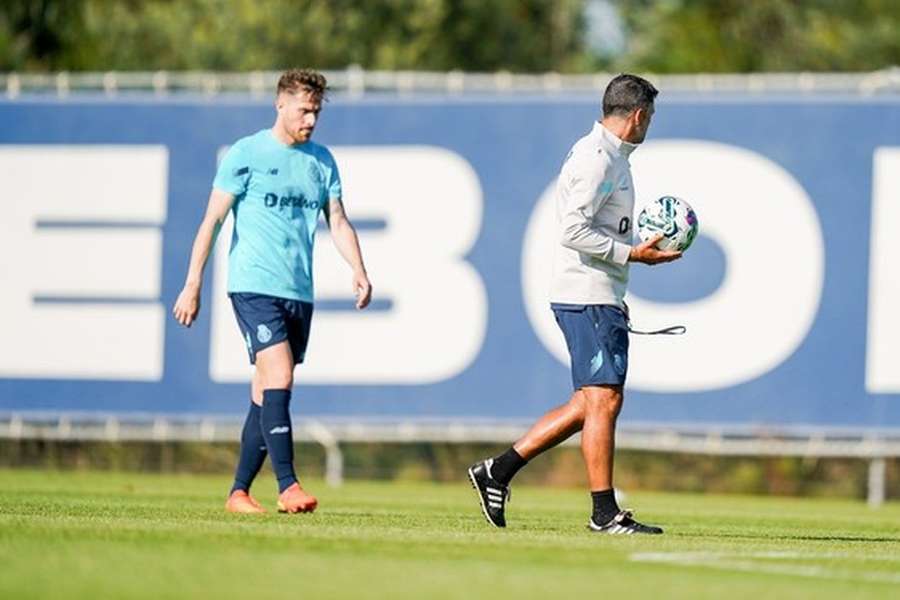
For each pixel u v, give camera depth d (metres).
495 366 57.28
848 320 56.16
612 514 29.59
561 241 28.84
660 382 56.34
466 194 57.72
